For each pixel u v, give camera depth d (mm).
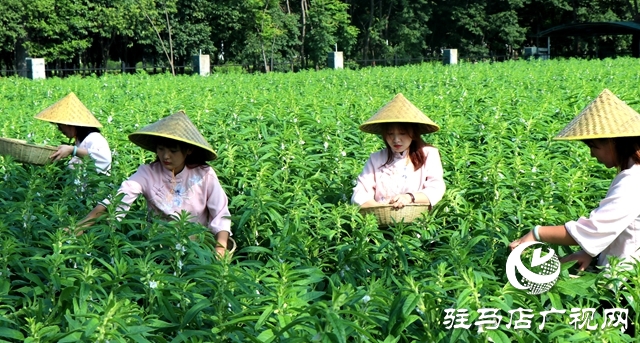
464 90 19453
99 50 59969
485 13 72312
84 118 9844
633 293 5375
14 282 5820
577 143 10992
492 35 72938
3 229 6332
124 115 15438
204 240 6680
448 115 13891
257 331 5016
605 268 5668
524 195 8203
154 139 7469
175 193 7438
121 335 4523
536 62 36344
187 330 5012
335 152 10305
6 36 48062
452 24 72812
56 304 5383
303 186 8867
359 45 72250
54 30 48656
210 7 55844
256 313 5074
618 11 80812
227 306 5262
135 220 6684
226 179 9484
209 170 7449
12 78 29656
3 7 45312
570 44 80125
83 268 5520
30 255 6395
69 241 6176
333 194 8977
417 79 25453
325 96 19109
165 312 5219
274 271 5848
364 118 14203
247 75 29469
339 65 40906
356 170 9625
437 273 5375
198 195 7441
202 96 19391
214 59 61031
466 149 10258
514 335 5188
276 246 6531
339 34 63719
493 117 13938
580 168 9617
